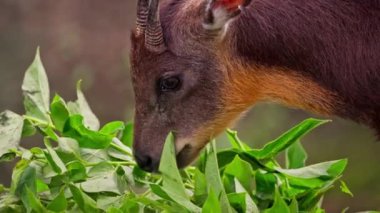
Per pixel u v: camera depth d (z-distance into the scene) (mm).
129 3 30953
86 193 10461
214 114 12352
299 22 12344
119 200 10344
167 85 12117
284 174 10805
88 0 30984
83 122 11289
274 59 12406
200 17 12062
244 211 10180
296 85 12508
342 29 12289
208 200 9531
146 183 11031
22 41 29406
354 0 12305
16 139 10906
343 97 12438
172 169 9977
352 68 12266
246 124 26172
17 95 27719
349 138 26000
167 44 12078
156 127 12109
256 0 12430
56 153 10586
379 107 12383
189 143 12281
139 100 12172
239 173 10711
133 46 12156
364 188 24641
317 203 10992
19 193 10375
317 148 25953
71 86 28688
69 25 30062
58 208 10109
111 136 11047
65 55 29328
